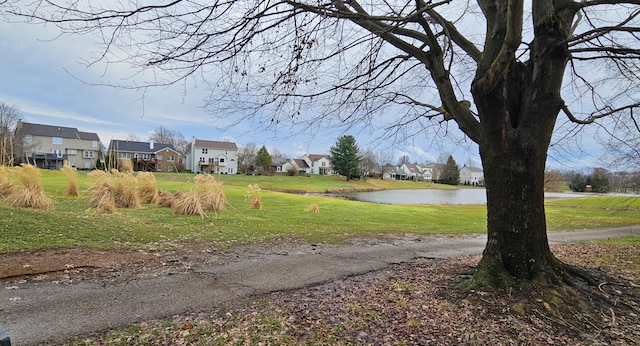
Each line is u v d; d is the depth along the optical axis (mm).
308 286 5184
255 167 68812
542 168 4570
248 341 3350
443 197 44344
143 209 12711
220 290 4848
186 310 4086
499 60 3928
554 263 4734
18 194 10227
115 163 15328
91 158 58656
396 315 4047
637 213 23484
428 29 4660
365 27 4535
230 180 50531
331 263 6688
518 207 4527
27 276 4891
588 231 14859
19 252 5828
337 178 66562
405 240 10117
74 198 13883
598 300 4387
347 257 7297
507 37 3775
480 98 4363
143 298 4398
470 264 6598
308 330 3631
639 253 8391
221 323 3742
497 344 3424
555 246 9914
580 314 4020
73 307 3996
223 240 8438
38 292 4383
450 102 4930
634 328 3809
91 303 4145
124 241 7367
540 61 4395
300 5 3391
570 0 4707
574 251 8797
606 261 7211
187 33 3297
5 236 6426
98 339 3289
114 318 3770
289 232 10148
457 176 77875
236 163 68625
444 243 9898
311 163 88688
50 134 55562
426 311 4148
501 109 4363
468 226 14820
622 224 17766
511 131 4445
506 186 4547
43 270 5160
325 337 3482
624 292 4715
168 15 3100
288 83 4211
